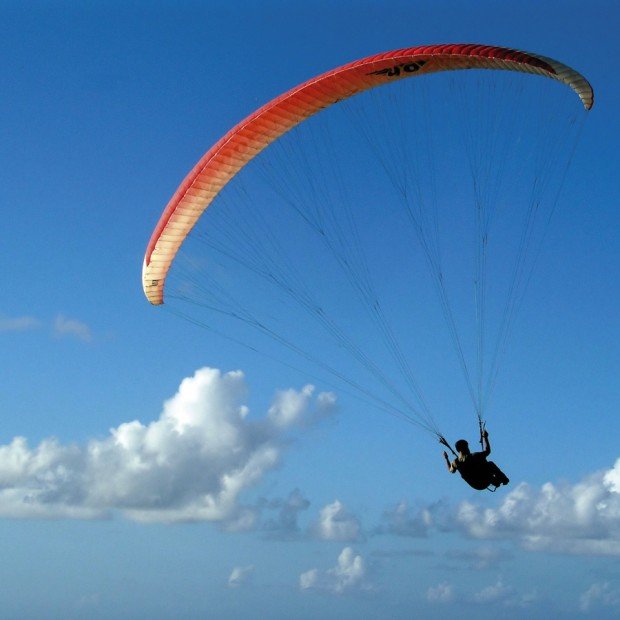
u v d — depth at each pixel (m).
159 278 32.94
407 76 29.75
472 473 28.34
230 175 31.30
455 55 28.25
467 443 28.50
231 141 30.36
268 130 30.59
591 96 28.47
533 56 28.11
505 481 28.42
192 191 31.05
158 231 31.83
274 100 30.03
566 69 28.11
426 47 28.69
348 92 30.19
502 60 27.89
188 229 31.95
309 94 29.83
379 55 29.12
